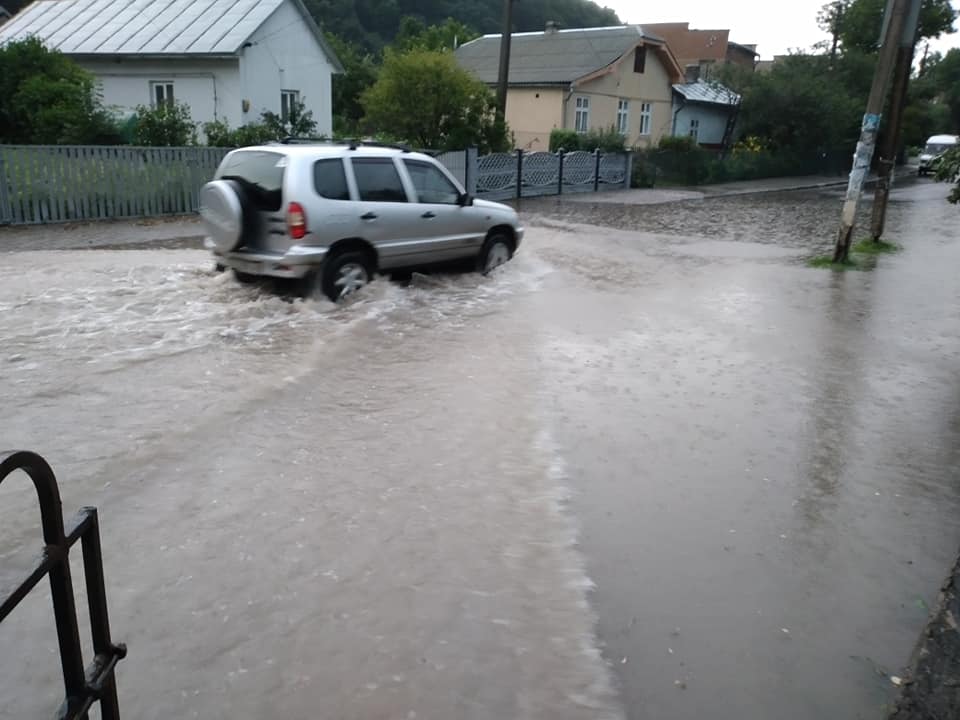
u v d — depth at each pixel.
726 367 7.00
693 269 12.17
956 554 3.98
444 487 4.55
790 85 39.47
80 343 7.04
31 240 12.84
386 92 23.28
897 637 3.32
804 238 16.59
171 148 16.14
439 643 3.21
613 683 3.01
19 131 18.94
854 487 4.71
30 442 5.02
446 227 9.76
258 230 8.50
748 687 3.01
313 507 4.28
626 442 5.26
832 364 7.20
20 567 3.65
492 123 24.41
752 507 4.42
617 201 24.94
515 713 2.86
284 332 7.59
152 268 10.29
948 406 6.17
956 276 11.91
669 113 43.06
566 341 7.63
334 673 3.04
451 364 6.81
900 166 52.94
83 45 23.86
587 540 4.02
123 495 4.36
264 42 23.27
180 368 6.48
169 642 3.19
